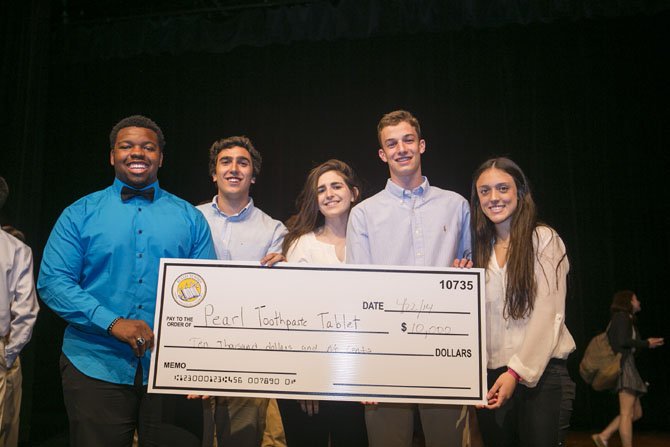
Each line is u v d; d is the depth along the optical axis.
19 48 5.17
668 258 5.39
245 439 2.61
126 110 6.30
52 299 2.26
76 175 6.30
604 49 5.61
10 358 2.81
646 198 5.46
